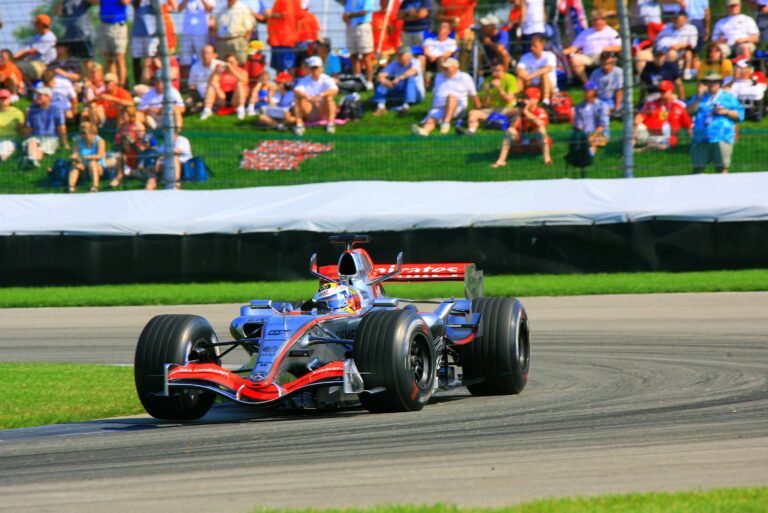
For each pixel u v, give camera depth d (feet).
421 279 101.30
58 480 62.59
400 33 286.46
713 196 201.36
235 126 276.21
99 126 264.31
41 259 213.25
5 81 280.92
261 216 210.59
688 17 254.47
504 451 67.00
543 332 145.07
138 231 211.00
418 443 70.74
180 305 187.62
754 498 51.60
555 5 270.46
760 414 78.95
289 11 274.98
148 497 57.06
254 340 86.48
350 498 55.42
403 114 279.90
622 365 114.42
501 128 265.95
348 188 221.87
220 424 84.89
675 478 57.88
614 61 251.19
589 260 200.13
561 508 50.42
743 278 184.55
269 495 56.59
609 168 246.88
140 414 93.30
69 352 140.46
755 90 254.47
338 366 81.05
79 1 276.00
